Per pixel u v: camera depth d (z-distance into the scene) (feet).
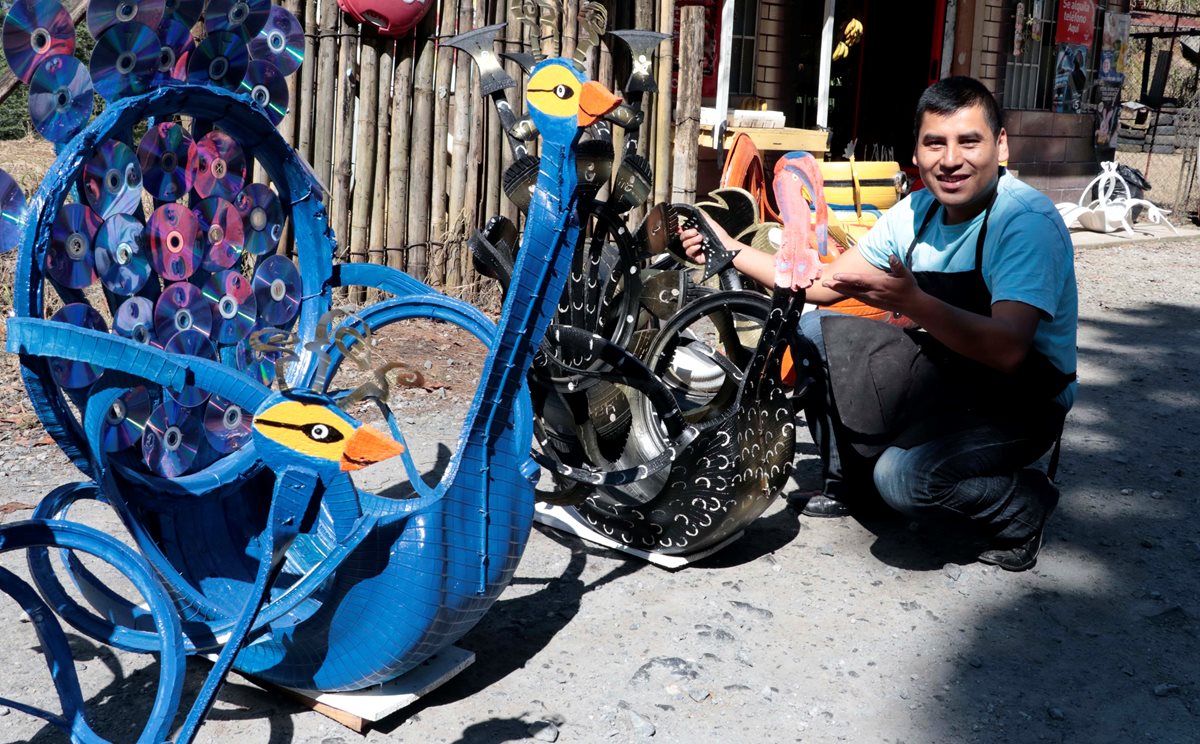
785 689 8.71
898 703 8.59
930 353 10.69
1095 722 8.43
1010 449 10.43
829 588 10.52
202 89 7.89
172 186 8.23
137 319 7.95
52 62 7.06
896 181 18.80
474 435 7.70
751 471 10.16
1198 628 10.00
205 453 8.82
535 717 8.16
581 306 9.86
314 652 7.87
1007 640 9.64
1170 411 17.35
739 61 29.53
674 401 9.41
